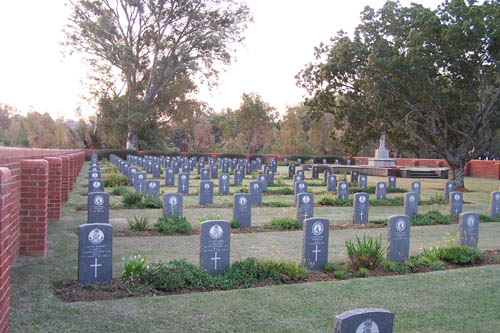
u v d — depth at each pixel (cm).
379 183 2136
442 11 2481
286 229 1332
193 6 5131
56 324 558
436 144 2716
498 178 4109
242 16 5325
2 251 448
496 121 2458
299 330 571
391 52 2467
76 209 1573
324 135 7112
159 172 3169
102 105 5534
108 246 735
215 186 2612
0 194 444
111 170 3209
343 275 835
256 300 679
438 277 848
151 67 5628
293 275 814
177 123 6944
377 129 2702
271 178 2908
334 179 2533
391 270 895
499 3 2367
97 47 5028
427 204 2077
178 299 670
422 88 2312
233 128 7806
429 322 619
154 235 1177
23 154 903
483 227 1513
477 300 718
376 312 373
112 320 577
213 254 812
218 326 574
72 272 789
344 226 1410
